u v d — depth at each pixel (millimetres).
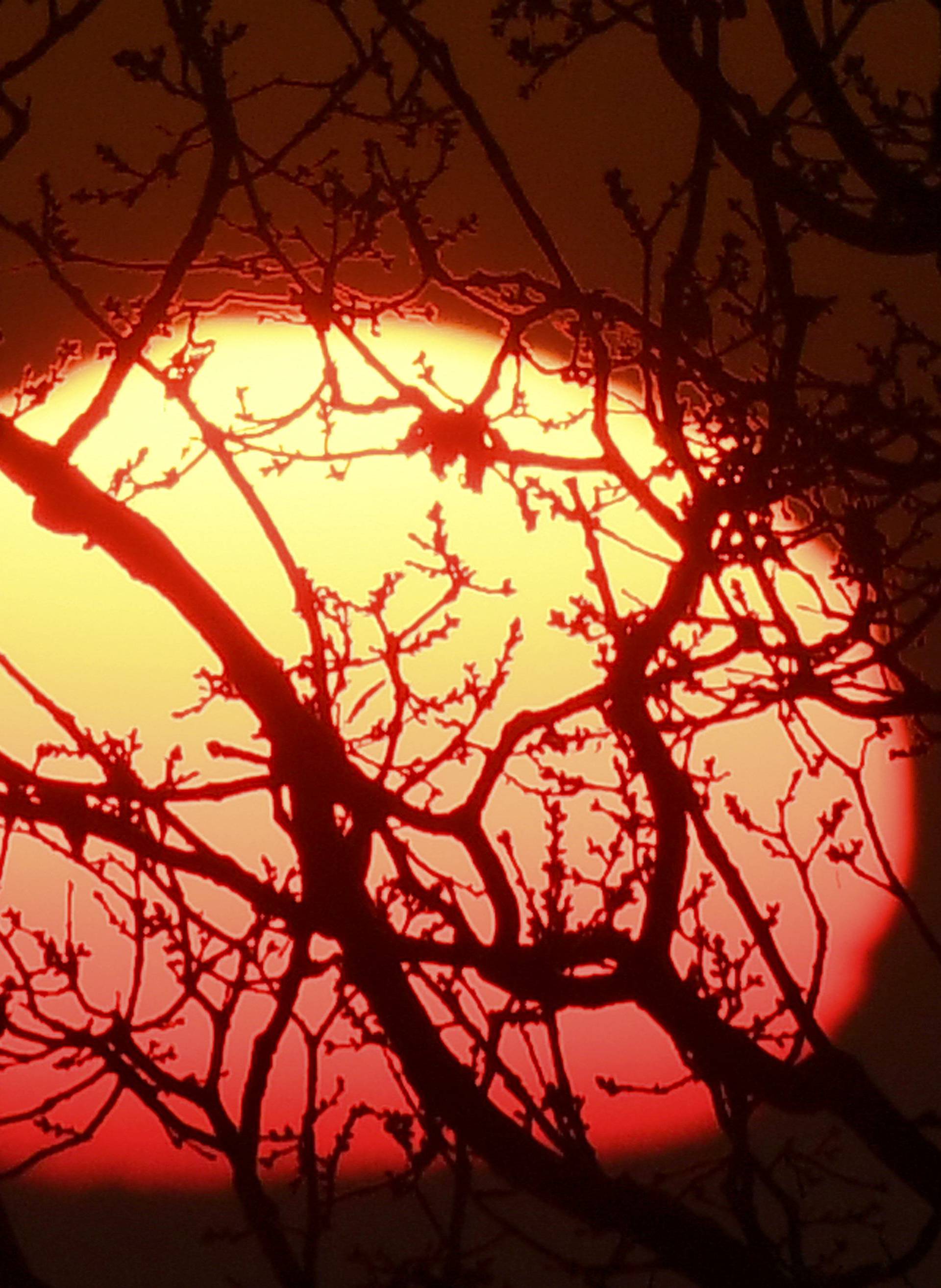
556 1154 12477
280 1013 12875
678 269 13484
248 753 12766
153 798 12375
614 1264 12609
